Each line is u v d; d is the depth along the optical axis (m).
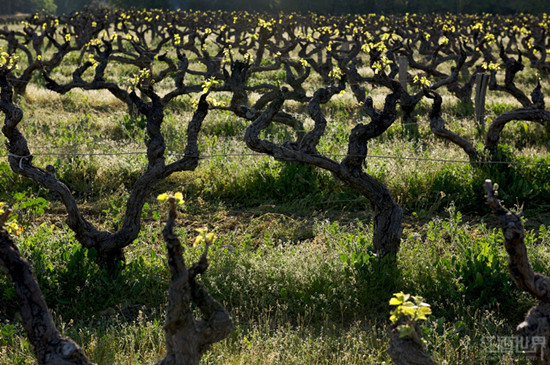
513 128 11.01
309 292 5.08
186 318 2.90
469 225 7.06
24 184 7.87
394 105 4.85
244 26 35.47
